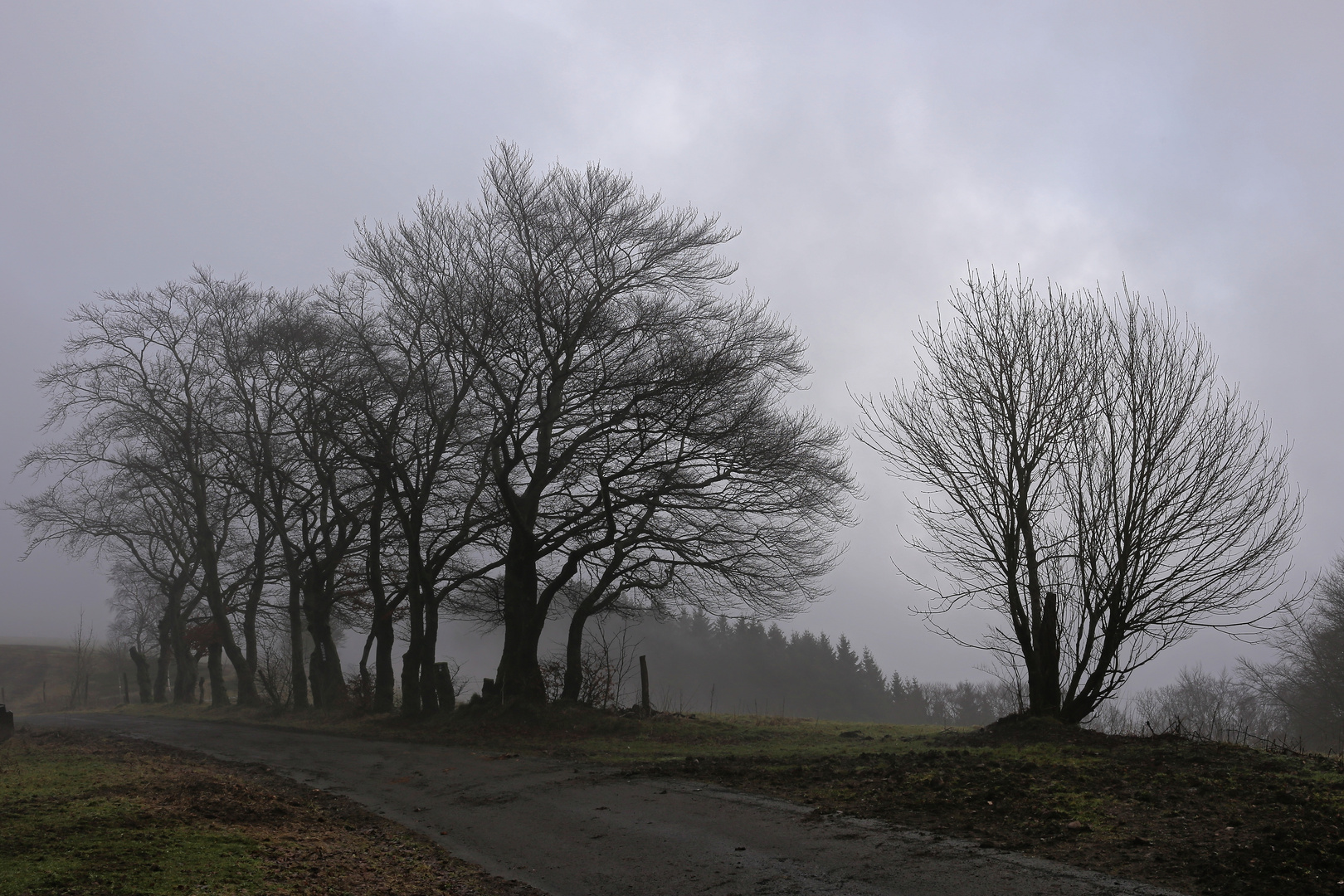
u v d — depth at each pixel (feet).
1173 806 29.01
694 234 74.54
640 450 71.67
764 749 53.52
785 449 73.31
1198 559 47.16
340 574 106.73
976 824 28.76
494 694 72.90
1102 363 50.34
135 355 104.53
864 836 28.37
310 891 23.27
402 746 62.49
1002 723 50.03
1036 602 50.72
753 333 75.31
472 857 29.99
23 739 68.13
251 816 33.37
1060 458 50.52
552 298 71.56
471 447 82.69
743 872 25.67
